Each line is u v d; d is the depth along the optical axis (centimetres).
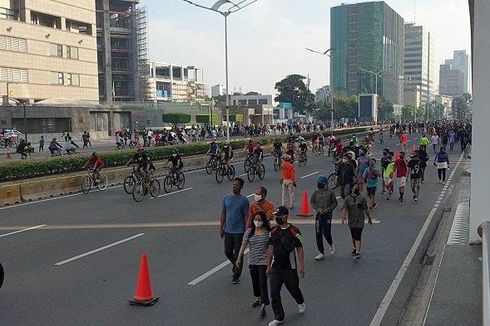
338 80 16288
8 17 6912
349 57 15988
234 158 3797
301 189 2202
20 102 6247
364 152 1781
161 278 946
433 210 1680
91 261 1066
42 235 1322
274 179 2592
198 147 3569
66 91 7781
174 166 2223
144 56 11750
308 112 13862
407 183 2355
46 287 898
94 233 1341
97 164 2236
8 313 778
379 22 15800
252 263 769
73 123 6700
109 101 10444
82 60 8119
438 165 2391
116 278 948
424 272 991
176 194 2083
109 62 10481
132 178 2095
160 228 1401
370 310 788
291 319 750
